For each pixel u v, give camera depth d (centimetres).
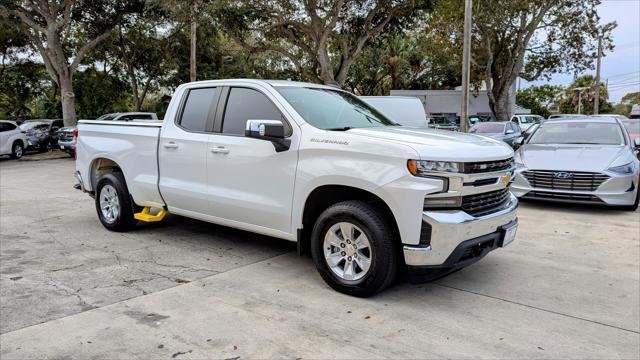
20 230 653
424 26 3097
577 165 779
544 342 335
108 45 2827
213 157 504
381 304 400
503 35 2941
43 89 3466
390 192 377
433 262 374
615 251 563
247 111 493
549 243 598
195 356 312
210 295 416
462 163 376
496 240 420
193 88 554
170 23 2648
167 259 519
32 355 311
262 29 1948
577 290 437
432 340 336
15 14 2148
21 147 2030
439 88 4131
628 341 338
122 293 419
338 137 414
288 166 442
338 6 1777
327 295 418
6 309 383
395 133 424
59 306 390
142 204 595
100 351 317
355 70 3791
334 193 434
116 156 614
